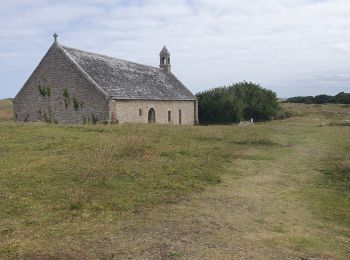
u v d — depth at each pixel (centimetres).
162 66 5262
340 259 696
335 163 1556
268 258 689
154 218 879
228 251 714
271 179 1316
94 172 1199
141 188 1098
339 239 798
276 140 2350
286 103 8244
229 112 5147
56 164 1305
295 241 775
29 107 3791
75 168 1248
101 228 807
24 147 1653
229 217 908
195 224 852
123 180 1165
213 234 796
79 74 3472
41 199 960
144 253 695
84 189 1041
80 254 677
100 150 1527
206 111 5250
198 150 1758
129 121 3597
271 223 878
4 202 932
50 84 3647
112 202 961
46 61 3647
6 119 4322
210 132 2361
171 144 1900
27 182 1091
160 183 1156
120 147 1597
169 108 4344
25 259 641
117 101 3444
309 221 901
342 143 2238
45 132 2170
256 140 2172
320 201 1063
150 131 2355
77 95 3494
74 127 2477
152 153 1608
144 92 3944
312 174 1404
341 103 8262
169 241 752
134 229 809
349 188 1209
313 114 5662
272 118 5484
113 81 3709
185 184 1172
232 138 2258
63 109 3584
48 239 739
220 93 5416
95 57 3953
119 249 708
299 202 1051
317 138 2492
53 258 648
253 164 1572
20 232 768
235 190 1156
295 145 2148
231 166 1511
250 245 746
